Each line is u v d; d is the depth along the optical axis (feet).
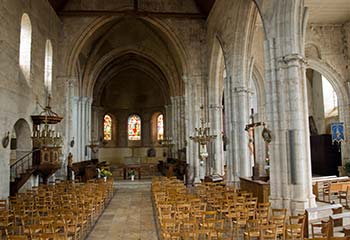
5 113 58.90
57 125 90.74
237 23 70.90
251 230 31.53
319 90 107.76
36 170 68.74
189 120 101.55
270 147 48.47
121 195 78.79
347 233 29.22
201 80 101.81
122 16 99.50
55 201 46.75
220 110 97.71
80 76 128.77
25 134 71.36
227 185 73.72
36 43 76.28
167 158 147.33
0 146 56.80
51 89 88.02
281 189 47.19
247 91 72.64
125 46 130.00
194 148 100.37
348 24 85.40
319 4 75.10
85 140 131.13
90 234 41.27
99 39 123.13
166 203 42.91
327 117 103.60
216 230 28.35
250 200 44.65
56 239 29.48
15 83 63.57
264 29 52.11
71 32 97.71
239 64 72.69
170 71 133.39
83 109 128.77
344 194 60.64
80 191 56.65
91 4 99.14
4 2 58.23
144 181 104.99
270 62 49.65
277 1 48.55
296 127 46.14
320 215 43.86
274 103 48.44
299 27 47.93
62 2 96.07
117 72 163.43
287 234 30.27
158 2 101.96
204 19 103.45
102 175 100.32
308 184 45.96
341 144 86.79
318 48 85.81
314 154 105.19
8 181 60.08
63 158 92.58
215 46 91.25
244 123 72.18
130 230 43.29
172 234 27.73
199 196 57.72
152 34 124.98
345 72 86.22
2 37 57.52
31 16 72.84
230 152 75.56
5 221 35.70
